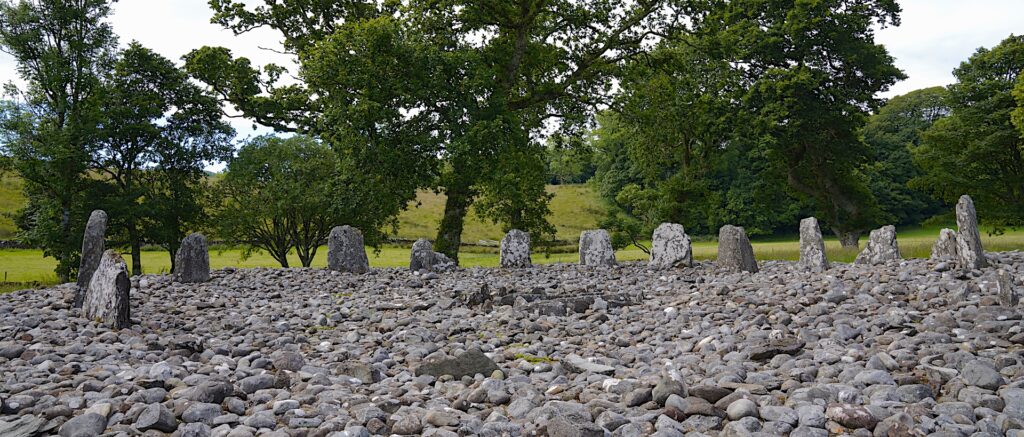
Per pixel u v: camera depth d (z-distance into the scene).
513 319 9.55
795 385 5.08
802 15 31.53
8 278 27.19
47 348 7.12
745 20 33.62
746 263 16.70
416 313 10.75
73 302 10.88
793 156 36.28
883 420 4.09
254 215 27.45
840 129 33.22
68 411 4.53
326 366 6.69
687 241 18.11
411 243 54.59
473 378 6.07
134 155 28.23
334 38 21.33
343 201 22.44
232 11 25.31
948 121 35.81
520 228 28.12
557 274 17.70
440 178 23.36
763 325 8.20
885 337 6.86
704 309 9.89
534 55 26.55
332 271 18.36
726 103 33.22
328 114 21.48
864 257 16.88
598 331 8.79
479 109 22.17
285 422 4.53
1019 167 34.25
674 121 31.86
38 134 25.77
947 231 15.20
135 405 4.54
